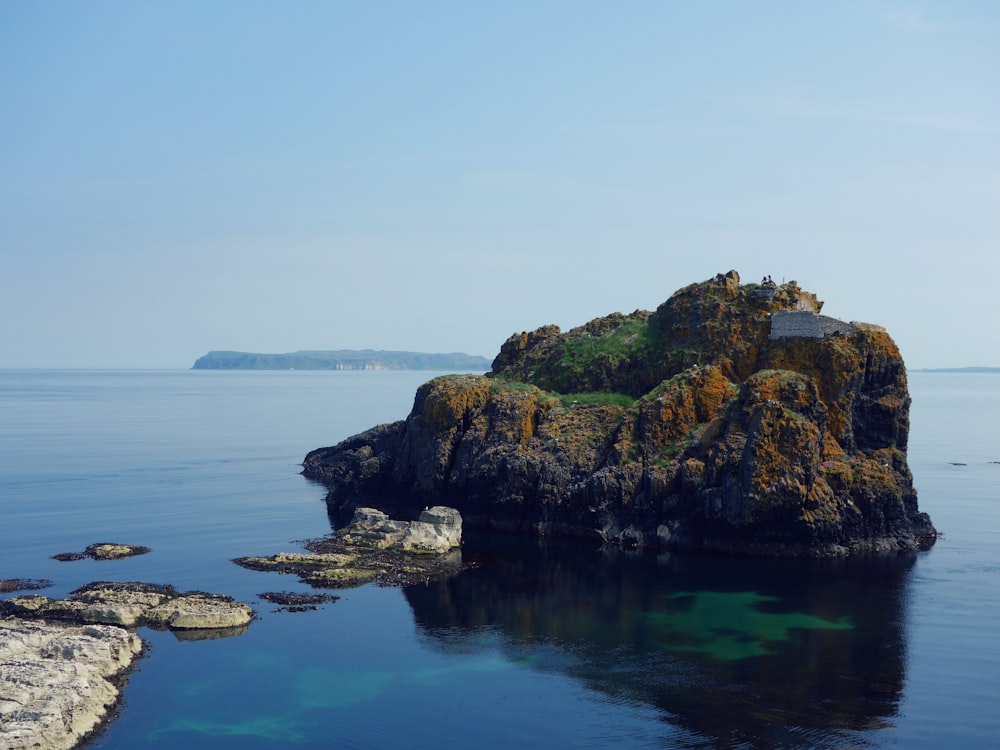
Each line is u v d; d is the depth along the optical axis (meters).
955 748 62.03
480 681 73.19
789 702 69.12
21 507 138.75
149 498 149.25
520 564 108.50
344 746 62.59
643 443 123.88
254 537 119.75
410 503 138.88
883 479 117.94
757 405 118.06
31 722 59.72
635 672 74.94
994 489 172.62
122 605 86.06
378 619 87.44
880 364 127.44
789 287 142.75
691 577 103.12
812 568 107.44
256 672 74.44
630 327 155.00
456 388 142.75
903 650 79.50
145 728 64.75
